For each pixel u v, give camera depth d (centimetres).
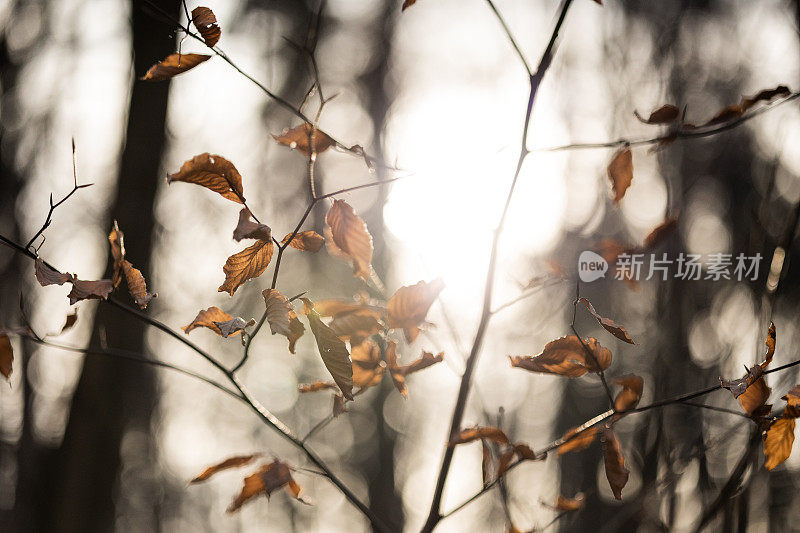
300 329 134
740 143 394
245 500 153
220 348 835
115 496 432
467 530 436
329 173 767
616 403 154
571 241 482
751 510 184
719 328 248
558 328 560
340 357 133
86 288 133
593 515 396
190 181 129
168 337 741
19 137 673
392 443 912
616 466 146
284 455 961
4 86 663
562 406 723
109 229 439
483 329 165
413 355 325
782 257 182
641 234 427
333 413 161
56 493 422
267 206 798
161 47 433
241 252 134
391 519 902
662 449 215
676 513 209
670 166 405
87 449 417
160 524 960
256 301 827
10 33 653
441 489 162
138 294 136
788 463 233
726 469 206
